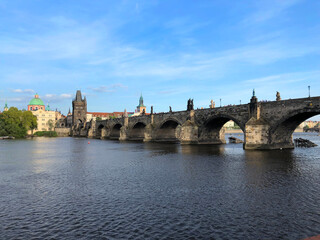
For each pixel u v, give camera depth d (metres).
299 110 53.38
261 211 18.94
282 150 60.91
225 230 15.76
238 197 22.41
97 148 76.69
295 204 20.45
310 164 40.25
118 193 23.95
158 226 16.36
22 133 156.75
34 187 26.59
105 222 17.03
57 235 15.15
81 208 19.83
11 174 34.00
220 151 60.62
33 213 18.81
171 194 23.50
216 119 77.12
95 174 33.50
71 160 48.03
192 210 19.22
